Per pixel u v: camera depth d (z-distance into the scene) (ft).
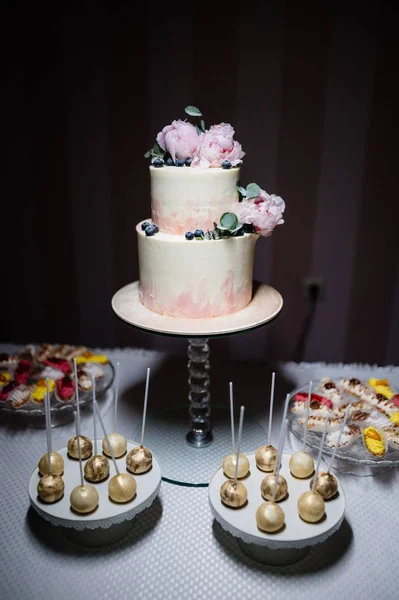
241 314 3.22
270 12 3.81
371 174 4.11
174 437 3.69
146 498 2.71
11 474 3.28
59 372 4.07
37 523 2.93
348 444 3.28
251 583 2.61
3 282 4.94
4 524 2.92
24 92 4.25
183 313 3.14
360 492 3.18
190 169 2.96
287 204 4.28
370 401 3.76
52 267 4.81
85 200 4.51
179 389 4.26
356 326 4.61
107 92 4.17
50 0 3.98
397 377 4.47
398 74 3.84
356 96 3.92
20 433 3.66
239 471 2.85
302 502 2.57
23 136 4.38
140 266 3.30
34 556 2.74
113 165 4.36
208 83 4.04
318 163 4.13
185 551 2.78
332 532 2.57
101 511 2.62
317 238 4.35
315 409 3.58
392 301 4.48
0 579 2.61
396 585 2.60
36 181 4.51
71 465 2.98
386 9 3.70
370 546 2.81
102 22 3.99
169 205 3.04
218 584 2.60
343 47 3.82
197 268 3.00
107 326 4.95
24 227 4.69
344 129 4.02
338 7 3.74
